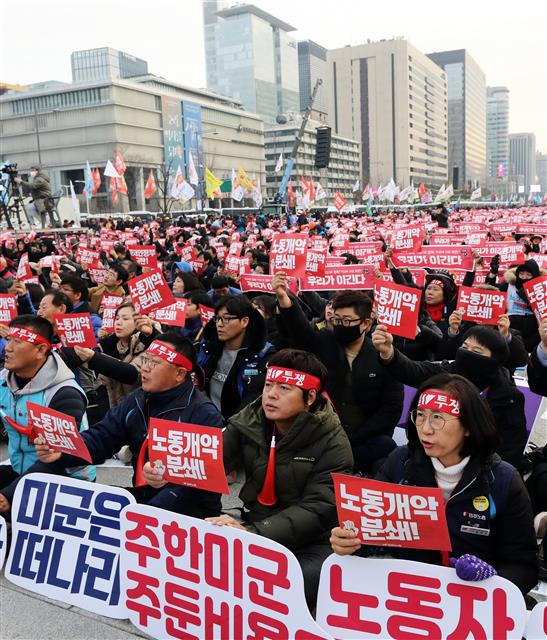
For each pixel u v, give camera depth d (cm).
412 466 297
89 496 350
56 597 355
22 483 372
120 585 337
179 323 614
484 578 256
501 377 430
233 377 534
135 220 4397
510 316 786
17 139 9281
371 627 277
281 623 291
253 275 798
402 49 15862
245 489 364
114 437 399
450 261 812
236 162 10931
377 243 1154
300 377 335
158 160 9288
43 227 2966
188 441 314
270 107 15438
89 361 475
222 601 306
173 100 9419
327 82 16875
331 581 284
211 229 2800
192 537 312
